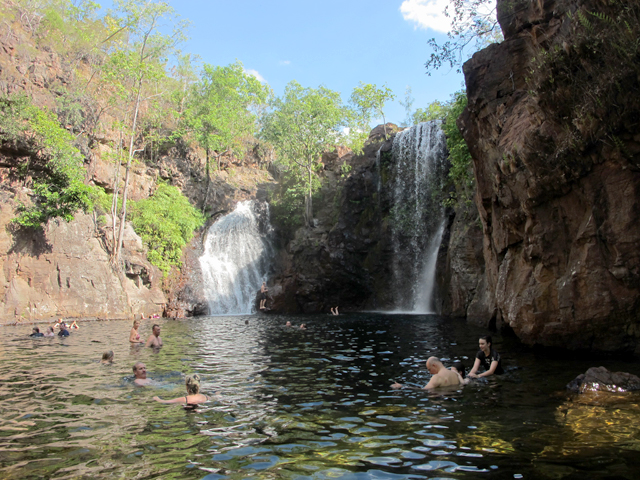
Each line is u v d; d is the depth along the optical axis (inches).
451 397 305.9
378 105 1601.9
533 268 484.7
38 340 665.0
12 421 260.7
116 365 449.4
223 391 335.9
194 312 1318.9
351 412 275.6
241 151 1925.4
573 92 408.5
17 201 981.8
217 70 1700.3
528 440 215.9
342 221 1489.9
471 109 609.3
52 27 1295.5
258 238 1653.5
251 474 186.4
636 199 392.5
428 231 1358.3
